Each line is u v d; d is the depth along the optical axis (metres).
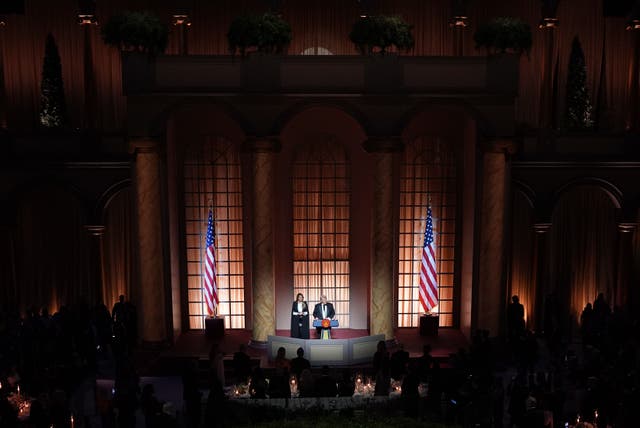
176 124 20.58
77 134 20.77
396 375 16.50
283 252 21.06
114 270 22.17
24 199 21.48
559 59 23.08
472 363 16.19
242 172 20.80
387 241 18.98
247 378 16.47
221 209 21.08
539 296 21.70
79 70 22.75
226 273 21.31
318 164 20.92
